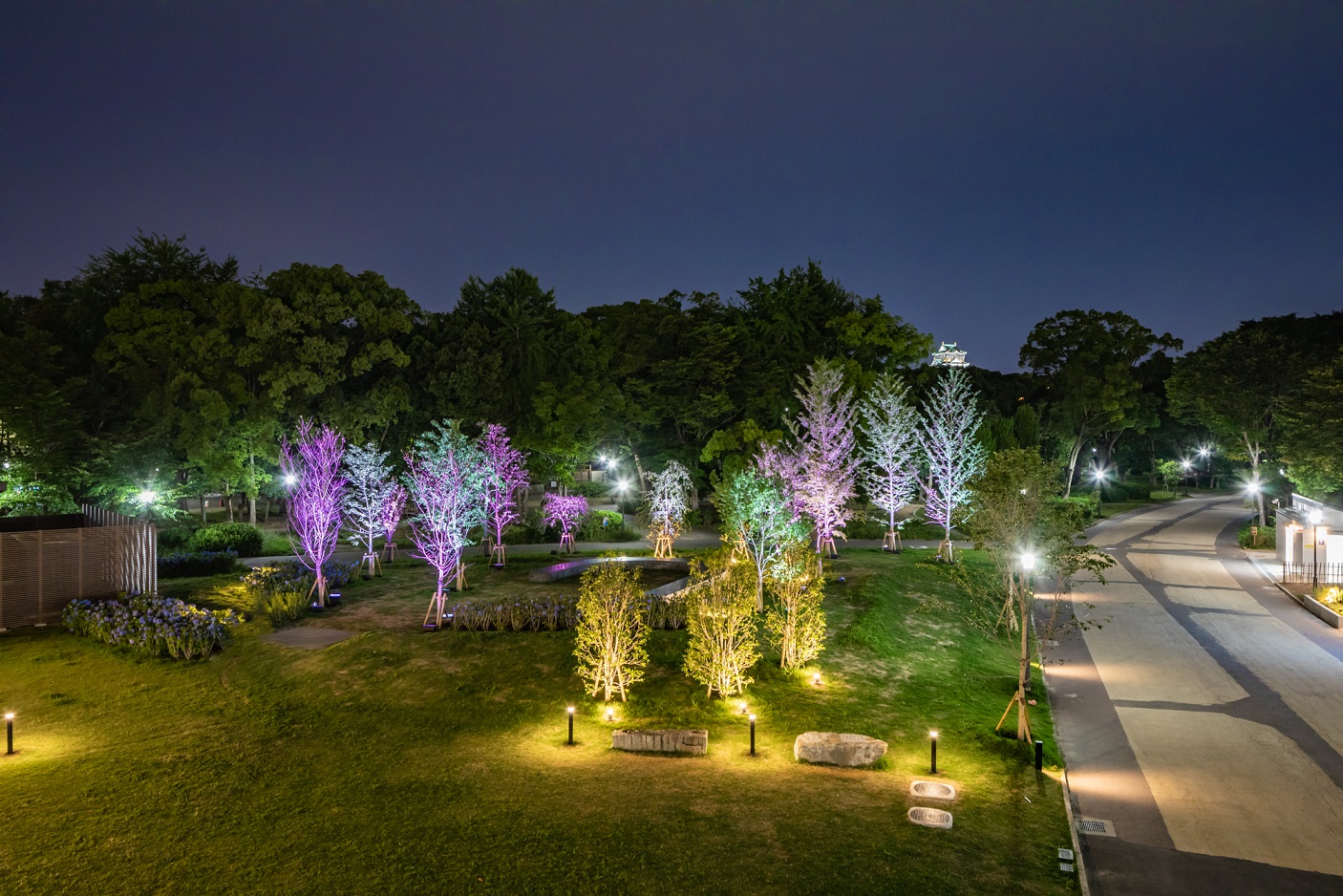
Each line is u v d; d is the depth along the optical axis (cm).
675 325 5184
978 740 1525
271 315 3988
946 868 1008
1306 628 2556
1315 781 1419
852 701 1741
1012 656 2252
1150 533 4819
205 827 1074
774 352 5212
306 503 2630
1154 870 1110
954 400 4016
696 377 4969
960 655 2180
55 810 1130
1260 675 2059
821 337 5494
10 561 2345
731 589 1770
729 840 1052
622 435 4894
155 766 1316
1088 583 3316
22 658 2042
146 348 3938
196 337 3862
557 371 4800
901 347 5069
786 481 3331
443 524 2484
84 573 2508
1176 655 2247
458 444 2695
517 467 3594
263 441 3909
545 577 2873
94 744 1443
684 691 1755
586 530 4225
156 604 2286
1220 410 4566
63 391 3553
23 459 3175
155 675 1886
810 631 1927
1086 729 1688
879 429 3897
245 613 2402
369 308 4312
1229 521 5425
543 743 1462
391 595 2658
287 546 3719
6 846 1009
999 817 1191
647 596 2275
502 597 2614
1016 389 7875
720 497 2973
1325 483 3412
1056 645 2352
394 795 1191
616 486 5772
